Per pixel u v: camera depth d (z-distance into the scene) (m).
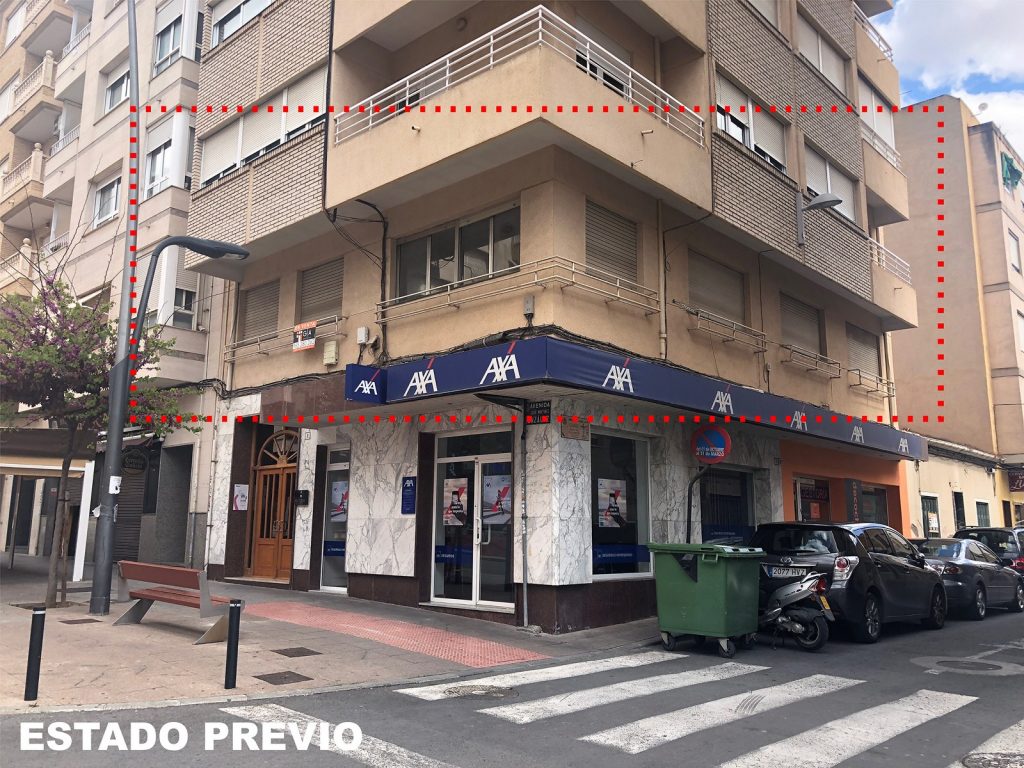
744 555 9.38
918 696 7.13
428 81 12.88
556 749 5.38
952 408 27.70
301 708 6.38
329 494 14.12
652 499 12.51
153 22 19.05
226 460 15.65
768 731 5.89
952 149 29.09
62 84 22.92
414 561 12.06
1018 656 9.38
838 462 17.92
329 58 13.13
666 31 12.78
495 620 11.01
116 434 10.91
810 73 16.48
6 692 6.44
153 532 17.28
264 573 15.13
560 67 10.07
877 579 10.55
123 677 7.09
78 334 11.33
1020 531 16.84
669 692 7.18
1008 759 5.26
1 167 26.33
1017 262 29.56
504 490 11.52
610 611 11.24
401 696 6.93
